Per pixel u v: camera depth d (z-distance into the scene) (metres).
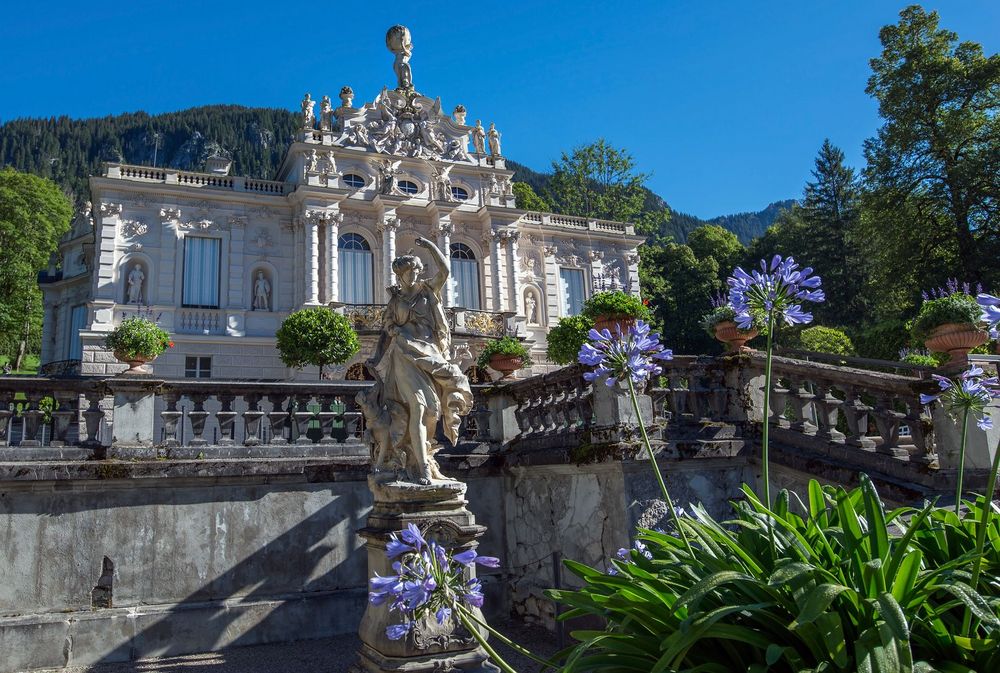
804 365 7.74
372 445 6.21
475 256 33.03
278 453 8.63
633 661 3.17
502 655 7.25
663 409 8.00
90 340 25.95
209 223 28.55
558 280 34.47
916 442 6.80
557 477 8.45
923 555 3.48
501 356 14.30
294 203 29.86
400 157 32.16
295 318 22.88
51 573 7.40
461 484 5.97
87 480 7.61
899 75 32.69
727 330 8.40
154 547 7.82
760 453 7.78
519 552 9.20
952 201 31.72
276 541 8.31
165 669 6.97
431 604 2.93
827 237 51.16
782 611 3.03
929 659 2.85
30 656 7.05
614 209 47.94
